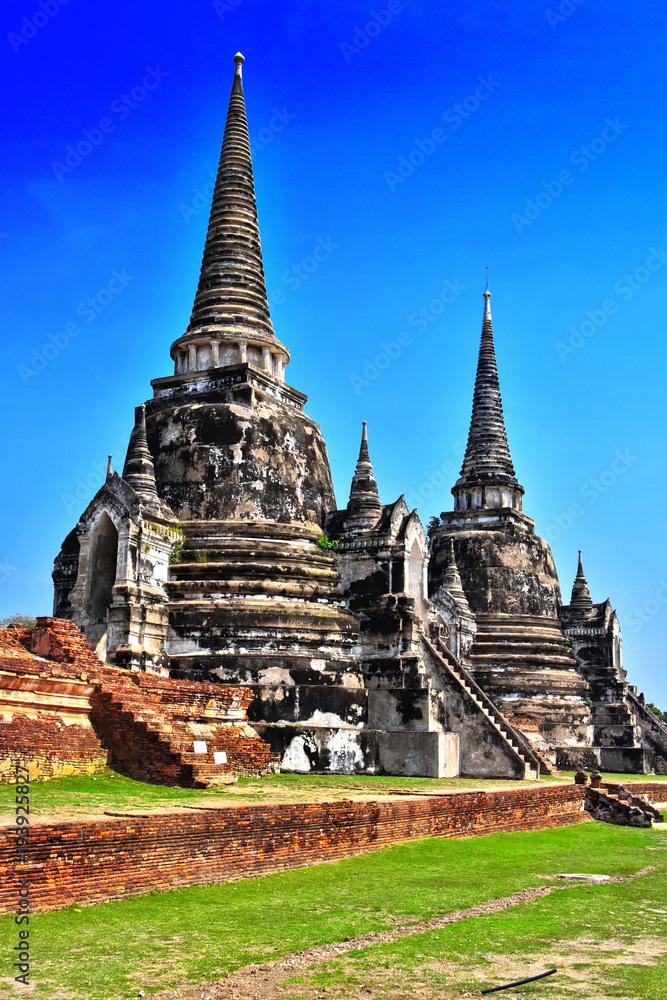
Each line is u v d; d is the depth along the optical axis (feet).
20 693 80.28
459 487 192.44
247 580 122.31
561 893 69.26
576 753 170.71
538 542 189.37
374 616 127.65
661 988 47.03
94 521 119.24
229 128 156.87
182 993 43.32
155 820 58.80
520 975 48.78
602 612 201.77
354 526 134.72
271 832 67.26
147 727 85.87
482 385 199.31
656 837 107.04
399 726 120.47
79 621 116.67
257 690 114.52
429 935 54.75
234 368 134.41
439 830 86.02
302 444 136.36
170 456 130.52
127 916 52.65
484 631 177.99
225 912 55.26
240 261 148.66
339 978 46.78
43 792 73.56
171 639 117.39
